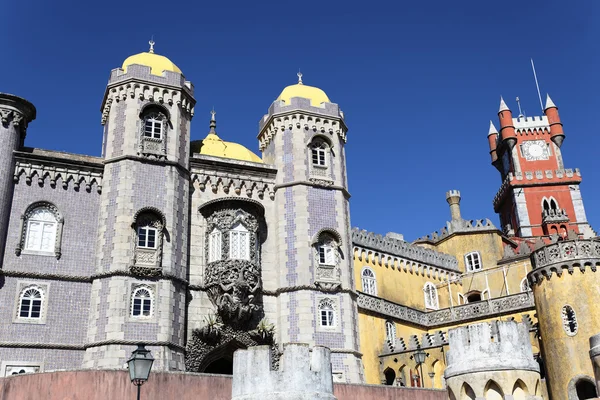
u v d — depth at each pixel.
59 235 35.50
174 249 36.31
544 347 38.19
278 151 42.25
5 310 33.22
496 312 49.22
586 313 36.31
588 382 35.72
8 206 34.97
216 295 36.94
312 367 20.77
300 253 39.12
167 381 27.14
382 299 48.31
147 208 36.00
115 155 37.31
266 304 38.56
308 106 43.38
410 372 43.81
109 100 39.22
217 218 38.78
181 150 39.00
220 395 27.98
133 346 33.12
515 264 55.47
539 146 88.00
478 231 62.25
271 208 41.12
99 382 26.55
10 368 32.41
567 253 38.00
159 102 39.03
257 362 20.59
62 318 34.19
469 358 22.58
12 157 35.72
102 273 34.53
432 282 57.28
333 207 41.47
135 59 40.66
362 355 40.09
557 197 83.88
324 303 38.62
